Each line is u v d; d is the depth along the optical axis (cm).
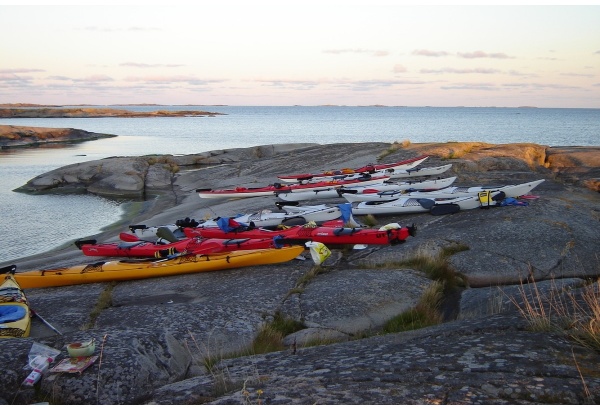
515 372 368
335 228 1268
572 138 7488
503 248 1133
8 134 6706
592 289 590
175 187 2759
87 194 2764
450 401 333
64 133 7600
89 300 972
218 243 1212
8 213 2272
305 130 10238
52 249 1692
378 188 1928
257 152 3688
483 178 2112
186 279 1088
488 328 487
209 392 423
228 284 1013
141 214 2205
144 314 822
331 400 351
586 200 1574
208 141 7400
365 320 816
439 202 1518
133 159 3234
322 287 936
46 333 806
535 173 2159
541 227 1245
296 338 755
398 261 1102
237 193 2197
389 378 383
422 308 846
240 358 577
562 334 441
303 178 2316
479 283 1011
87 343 507
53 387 471
